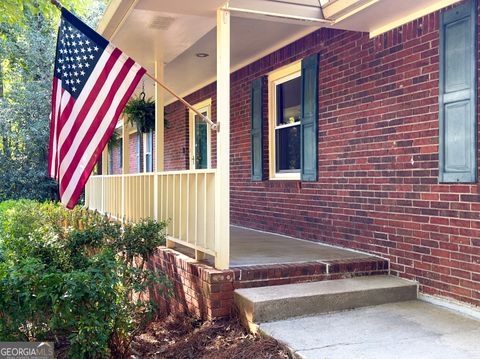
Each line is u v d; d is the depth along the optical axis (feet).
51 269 12.96
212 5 15.40
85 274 12.22
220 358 12.07
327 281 15.53
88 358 12.67
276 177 24.47
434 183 14.83
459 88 13.88
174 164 38.34
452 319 13.28
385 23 16.57
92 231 16.66
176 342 14.48
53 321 12.07
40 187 50.29
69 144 14.98
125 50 21.44
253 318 13.20
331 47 19.53
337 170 19.24
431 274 14.93
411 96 15.69
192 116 35.37
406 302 14.98
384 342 11.61
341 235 19.06
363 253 17.74
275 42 22.84
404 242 15.96
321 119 20.22
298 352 11.05
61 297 11.79
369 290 14.53
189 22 17.53
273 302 13.35
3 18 25.38
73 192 14.82
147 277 14.26
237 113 27.91
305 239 21.43
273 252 17.98
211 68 28.02
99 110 14.99
